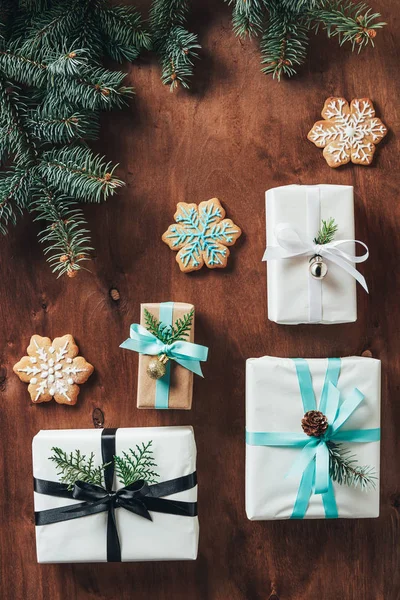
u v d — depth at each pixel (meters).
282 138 0.81
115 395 0.82
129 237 0.81
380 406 0.80
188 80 0.81
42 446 0.77
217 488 0.82
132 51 0.77
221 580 0.82
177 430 0.78
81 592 0.82
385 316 0.82
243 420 0.82
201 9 0.81
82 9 0.74
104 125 0.81
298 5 0.73
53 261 0.82
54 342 0.81
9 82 0.73
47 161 0.74
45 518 0.77
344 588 0.82
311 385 0.77
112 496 0.76
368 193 0.81
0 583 0.82
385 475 0.82
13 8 0.75
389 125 0.81
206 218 0.80
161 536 0.77
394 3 0.81
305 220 0.76
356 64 0.81
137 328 0.76
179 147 0.81
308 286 0.76
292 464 0.77
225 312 0.82
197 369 0.76
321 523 0.83
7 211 0.80
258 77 0.81
